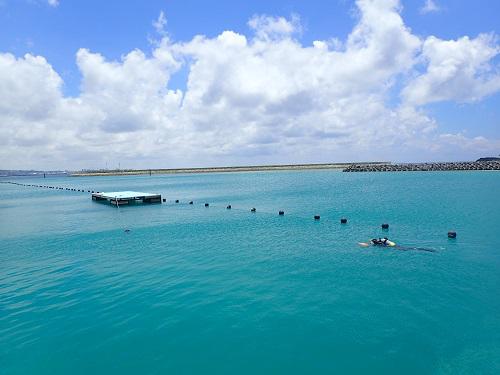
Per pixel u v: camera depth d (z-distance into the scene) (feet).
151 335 41.65
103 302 51.16
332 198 181.37
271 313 46.26
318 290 53.47
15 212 166.09
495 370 33.53
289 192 229.25
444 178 306.55
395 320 43.50
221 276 60.80
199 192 252.42
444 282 55.47
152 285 57.31
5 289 57.72
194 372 34.76
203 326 43.37
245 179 455.63
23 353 38.70
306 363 35.60
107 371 35.32
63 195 261.24
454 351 36.76
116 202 172.55
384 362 35.35
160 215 139.03
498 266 62.59
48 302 51.75
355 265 65.10
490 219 106.32
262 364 35.73
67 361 37.11
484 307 46.37
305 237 90.79
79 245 88.84
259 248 80.07
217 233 99.35
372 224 105.60
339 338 39.83
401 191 202.49
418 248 76.13
